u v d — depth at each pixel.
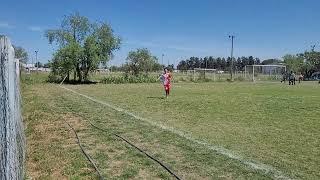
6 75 5.78
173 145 13.22
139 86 55.56
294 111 23.88
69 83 65.88
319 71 118.81
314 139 14.55
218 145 13.25
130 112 22.45
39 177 9.68
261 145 13.40
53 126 17.28
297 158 11.66
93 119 19.42
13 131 6.19
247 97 35.16
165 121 18.92
